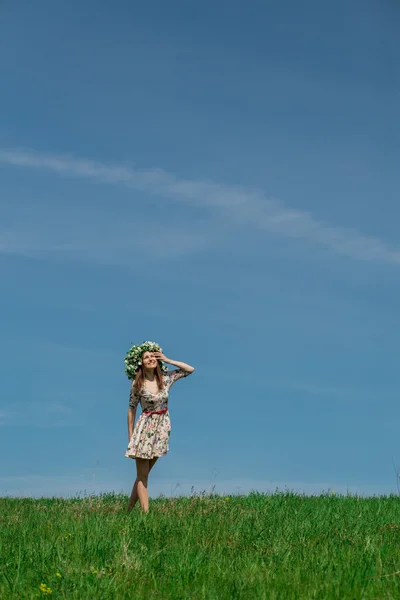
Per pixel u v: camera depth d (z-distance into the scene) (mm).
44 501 14180
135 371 11523
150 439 11406
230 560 8047
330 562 7723
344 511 11930
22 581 7082
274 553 8344
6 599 6621
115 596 6684
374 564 7656
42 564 7648
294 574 7344
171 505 12500
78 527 9328
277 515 11133
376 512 11922
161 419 11523
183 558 7906
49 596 6645
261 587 6828
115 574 7324
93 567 7562
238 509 11836
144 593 6777
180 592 6836
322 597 6555
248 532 9562
